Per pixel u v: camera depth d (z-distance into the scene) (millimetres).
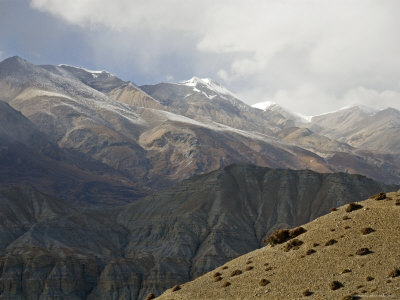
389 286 70438
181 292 92625
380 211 91188
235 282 87938
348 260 80375
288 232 98625
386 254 78312
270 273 85938
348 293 71562
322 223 96375
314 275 80000
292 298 75250
